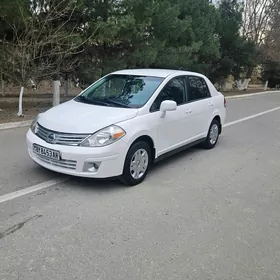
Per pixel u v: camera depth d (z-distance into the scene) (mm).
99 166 4227
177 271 2822
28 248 3062
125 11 11594
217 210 4039
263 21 28172
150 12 12617
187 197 4387
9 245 3098
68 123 4391
